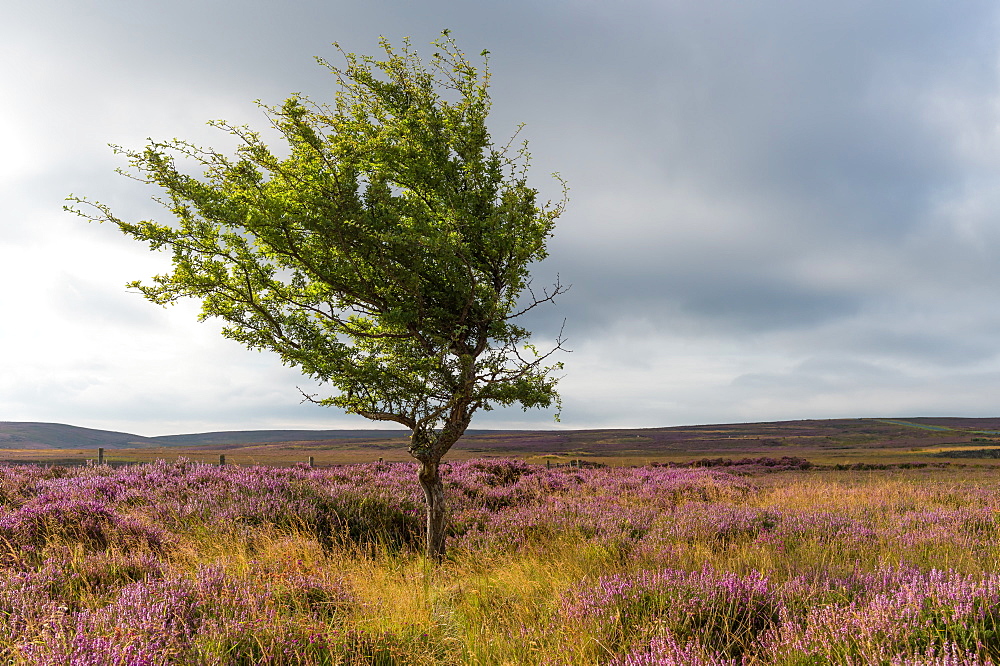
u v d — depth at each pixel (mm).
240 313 8008
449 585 6832
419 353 8992
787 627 4113
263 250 8164
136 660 3354
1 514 7949
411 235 7820
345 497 11008
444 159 8562
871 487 19094
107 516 8023
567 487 17875
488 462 22078
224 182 7645
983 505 14203
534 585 6371
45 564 5555
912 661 3334
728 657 4000
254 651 3857
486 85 8648
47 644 3504
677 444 79438
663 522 9789
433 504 8539
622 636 4336
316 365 7914
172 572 5523
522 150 8789
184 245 7348
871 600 4512
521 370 8539
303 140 7676
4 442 118062
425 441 8461
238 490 11023
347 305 8875
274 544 7660
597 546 7945
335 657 3869
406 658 4227
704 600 4707
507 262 8484
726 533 9000
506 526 9883
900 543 7949
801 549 7594
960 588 4230
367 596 5707
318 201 7273
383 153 8094
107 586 5207
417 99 8531
